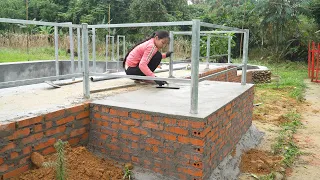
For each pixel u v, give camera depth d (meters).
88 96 3.28
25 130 2.47
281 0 16.70
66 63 8.73
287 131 4.97
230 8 19.75
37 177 2.46
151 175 2.81
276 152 4.00
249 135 4.30
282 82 10.20
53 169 2.52
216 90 3.93
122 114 2.92
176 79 2.79
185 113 2.66
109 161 3.01
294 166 3.71
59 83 4.06
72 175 2.56
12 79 7.29
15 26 18.22
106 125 3.03
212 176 2.90
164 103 3.06
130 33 17.84
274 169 3.47
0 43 13.66
